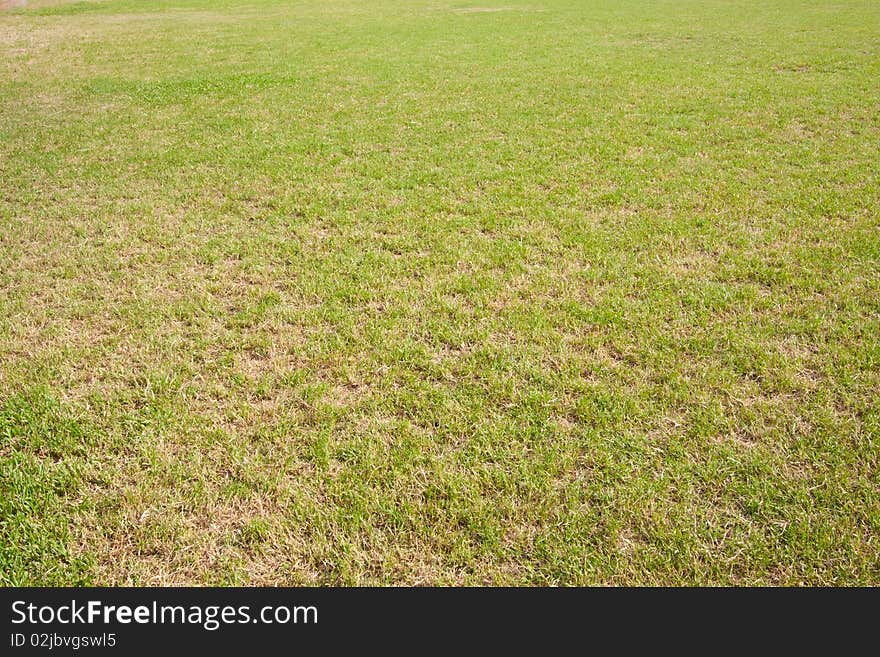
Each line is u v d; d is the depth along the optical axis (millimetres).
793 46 16375
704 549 2725
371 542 2797
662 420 3445
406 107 11094
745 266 5098
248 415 3521
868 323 4262
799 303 4562
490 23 22734
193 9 28422
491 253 5422
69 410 3584
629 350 4055
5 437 3383
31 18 24703
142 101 11789
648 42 17969
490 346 4094
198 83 13195
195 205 6688
